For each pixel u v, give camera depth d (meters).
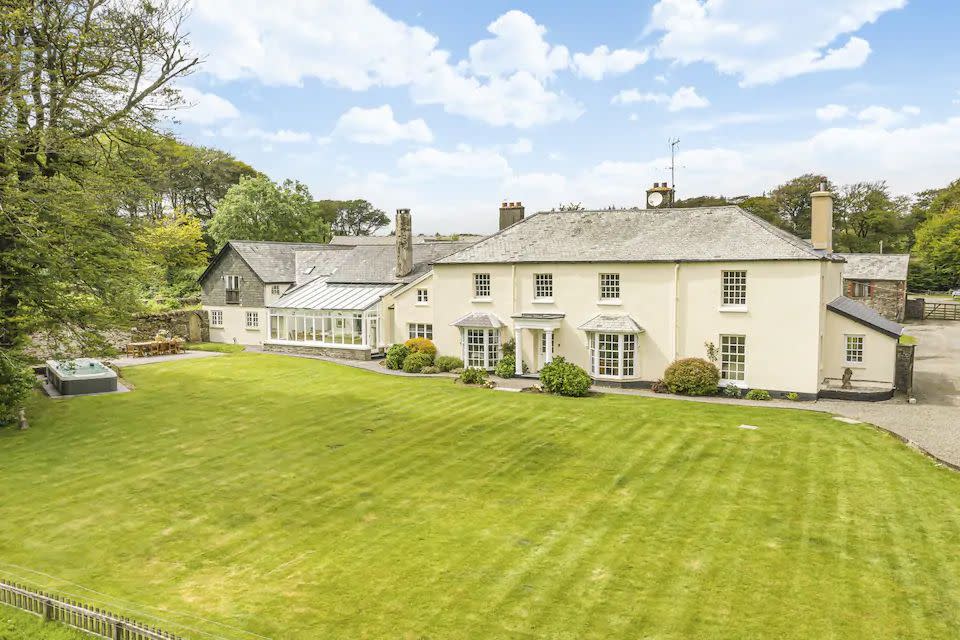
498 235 35.09
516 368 32.41
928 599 10.91
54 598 10.27
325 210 119.94
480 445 20.41
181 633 10.06
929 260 80.25
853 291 55.94
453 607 10.90
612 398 27.44
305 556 12.88
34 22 20.81
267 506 15.52
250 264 45.91
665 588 11.41
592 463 18.52
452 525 14.29
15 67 20.62
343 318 40.16
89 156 22.81
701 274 28.36
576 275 31.31
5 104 20.48
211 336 49.09
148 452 19.84
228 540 13.66
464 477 17.47
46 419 23.83
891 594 11.09
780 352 27.00
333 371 34.25
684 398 27.42
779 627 10.17
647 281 29.53
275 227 64.81
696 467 18.00
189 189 74.12
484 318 33.50
